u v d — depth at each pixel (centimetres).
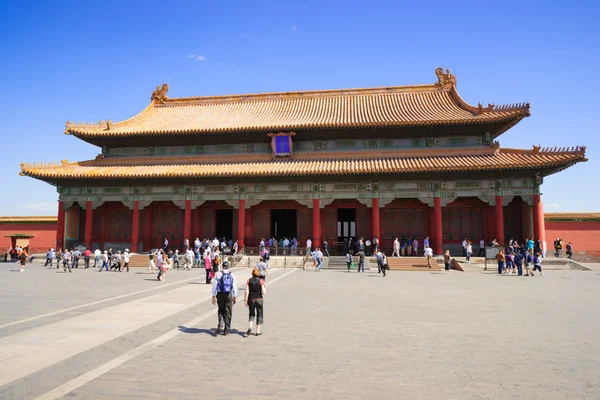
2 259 5034
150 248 4884
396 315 1591
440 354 1075
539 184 4091
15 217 5256
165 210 4994
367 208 4781
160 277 2880
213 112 5509
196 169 4484
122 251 4941
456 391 821
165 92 5878
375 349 1118
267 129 4559
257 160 4716
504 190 4159
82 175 4425
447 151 4469
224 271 1296
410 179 4328
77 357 981
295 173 4219
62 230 4697
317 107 5381
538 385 858
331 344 1167
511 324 1434
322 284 2658
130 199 4678
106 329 1277
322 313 1631
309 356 1052
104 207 5038
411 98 5341
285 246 4594
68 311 1605
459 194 4234
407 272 3588
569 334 1295
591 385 859
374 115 4838
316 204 4409
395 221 4719
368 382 869
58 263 3975
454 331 1327
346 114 5012
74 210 5050
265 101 5709
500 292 2280
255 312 1324
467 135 4566
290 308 1748
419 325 1412
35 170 4416
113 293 2153
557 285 2628
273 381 871
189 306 1731
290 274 3366
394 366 976
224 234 5138
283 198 4469
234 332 1305
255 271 1319
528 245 3931
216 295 1291
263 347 1132
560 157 3847
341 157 4641
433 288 2461
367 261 4112
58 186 4744
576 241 4569
